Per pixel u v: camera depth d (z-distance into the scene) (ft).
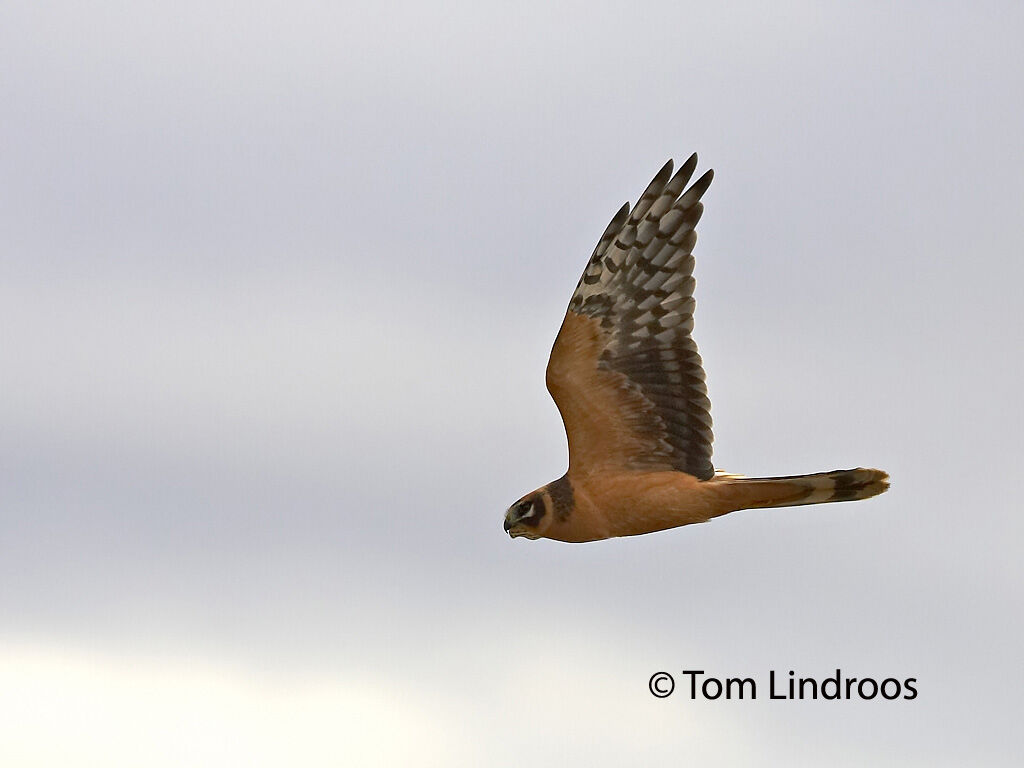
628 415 48.32
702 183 49.01
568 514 48.70
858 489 46.16
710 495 47.19
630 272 48.60
